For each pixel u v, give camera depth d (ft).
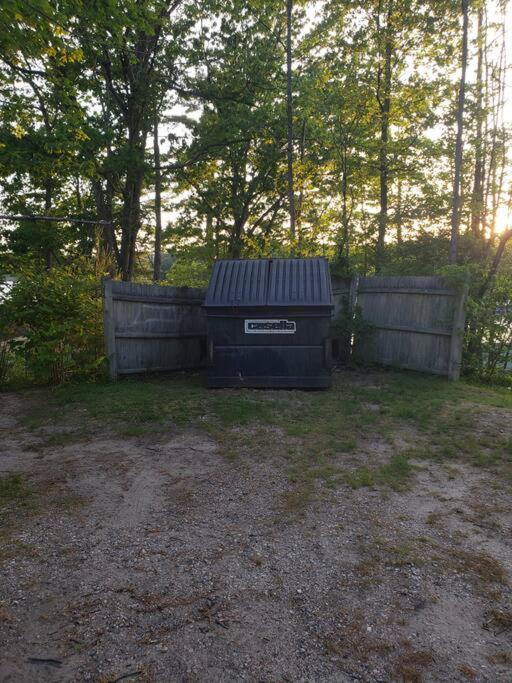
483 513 11.41
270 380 24.63
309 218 52.19
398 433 17.53
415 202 48.26
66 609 7.86
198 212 71.56
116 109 53.93
